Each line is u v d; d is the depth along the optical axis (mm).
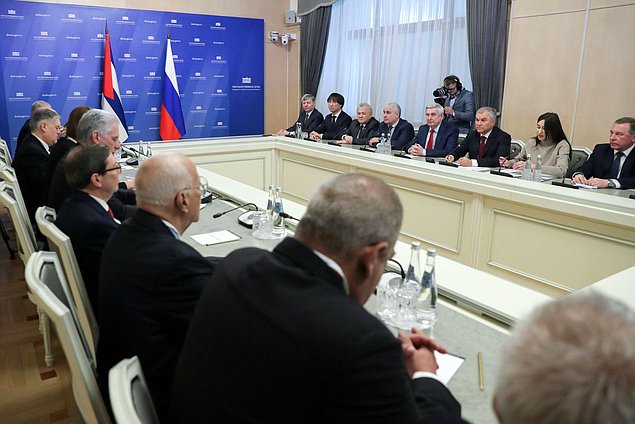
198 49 6676
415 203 3303
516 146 4391
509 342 510
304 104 6199
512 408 466
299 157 4379
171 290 1179
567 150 3842
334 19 6664
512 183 2701
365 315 758
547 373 450
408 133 5148
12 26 5551
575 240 2445
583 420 427
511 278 2785
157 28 6336
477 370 1112
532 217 2611
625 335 451
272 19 7195
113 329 1213
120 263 1214
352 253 833
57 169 2281
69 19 5805
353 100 6613
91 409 953
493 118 4215
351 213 825
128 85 6293
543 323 492
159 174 1301
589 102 4477
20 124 5785
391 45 5988
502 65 5016
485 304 1385
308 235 854
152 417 822
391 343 727
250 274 848
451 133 4715
